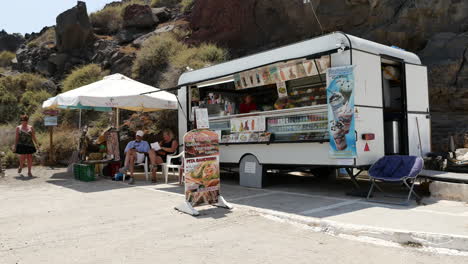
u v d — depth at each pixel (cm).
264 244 429
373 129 688
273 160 794
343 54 668
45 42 2298
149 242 440
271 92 995
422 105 809
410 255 386
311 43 722
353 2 1288
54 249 418
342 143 651
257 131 825
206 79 955
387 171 634
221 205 615
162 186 875
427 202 616
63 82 1811
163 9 2239
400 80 781
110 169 1060
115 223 527
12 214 590
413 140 776
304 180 945
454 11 1173
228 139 893
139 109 1206
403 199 643
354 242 432
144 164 969
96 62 1897
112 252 407
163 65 1591
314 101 759
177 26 1939
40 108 1672
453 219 487
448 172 700
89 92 998
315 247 416
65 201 697
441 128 1033
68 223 530
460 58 1064
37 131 1548
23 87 1916
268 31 1539
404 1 1240
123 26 2155
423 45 1202
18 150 1059
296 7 1403
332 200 654
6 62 2517
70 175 1101
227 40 1639
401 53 782
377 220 498
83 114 1552
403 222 480
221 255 395
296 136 753
